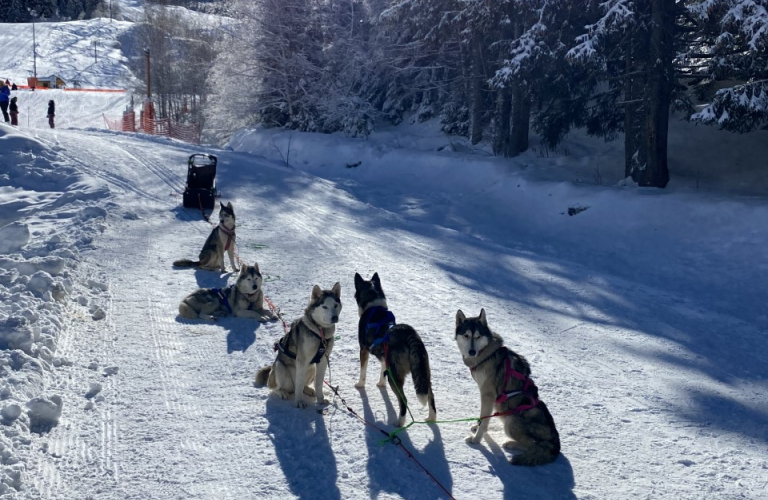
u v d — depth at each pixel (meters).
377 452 5.68
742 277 14.24
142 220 15.19
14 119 34.09
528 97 25.62
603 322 10.09
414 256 13.85
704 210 17.16
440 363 7.80
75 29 125.06
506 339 8.85
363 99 34.50
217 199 18.38
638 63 20.69
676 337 9.61
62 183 17.91
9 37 117.56
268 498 4.97
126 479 5.17
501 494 5.09
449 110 32.19
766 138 22.58
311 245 14.22
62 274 10.07
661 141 20.05
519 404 5.60
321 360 6.53
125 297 9.90
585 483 5.28
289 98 37.06
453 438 5.99
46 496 4.88
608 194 19.41
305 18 36.78
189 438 5.85
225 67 38.31
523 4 22.78
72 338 8.05
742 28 16.62
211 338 8.41
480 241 16.31
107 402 6.50
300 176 23.02
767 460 5.76
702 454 5.84
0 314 7.98
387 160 28.48
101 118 61.69
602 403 6.91
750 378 8.05
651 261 16.08
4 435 5.49
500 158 25.48
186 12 63.28
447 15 27.50
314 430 6.07
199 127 44.50
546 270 13.48
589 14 22.69
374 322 6.64
